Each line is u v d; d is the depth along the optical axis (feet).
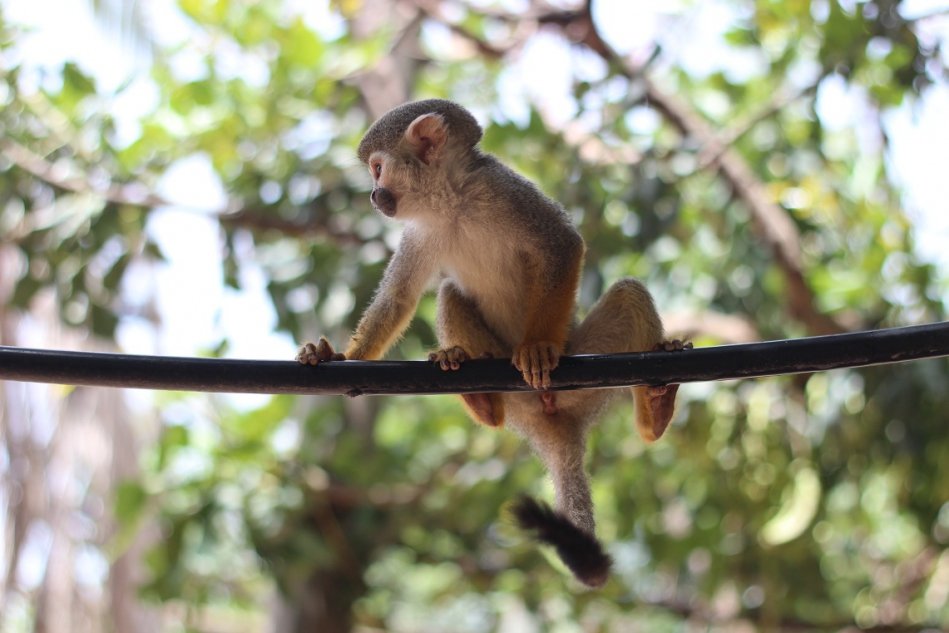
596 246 36.11
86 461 41.06
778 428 41.14
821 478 39.63
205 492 38.83
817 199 41.57
